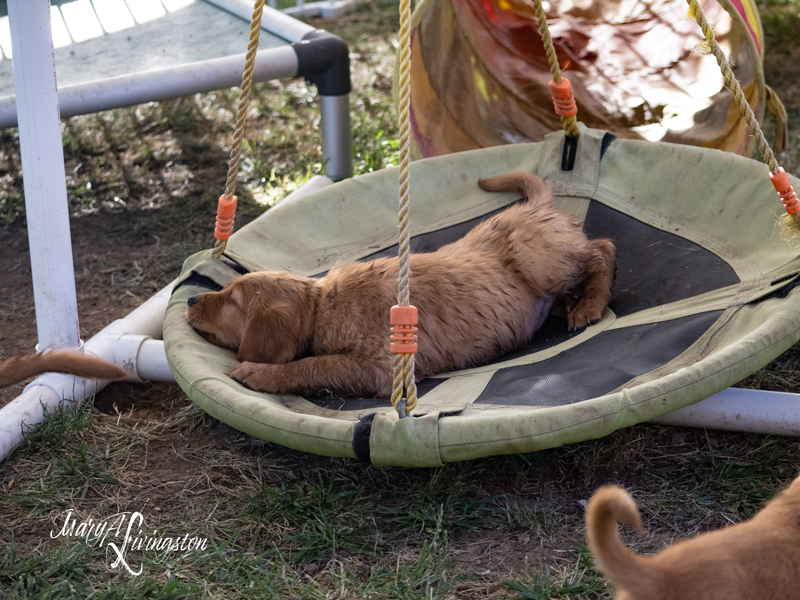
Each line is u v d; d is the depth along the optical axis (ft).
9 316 15.44
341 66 19.43
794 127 21.93
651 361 9.88
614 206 13.83
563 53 18.15
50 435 11.06
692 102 16.34
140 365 12.74
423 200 14.53
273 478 10.23
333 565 8.50
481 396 9.71
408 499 9.59
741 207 12.30
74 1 23.90
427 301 10.76
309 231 13.65
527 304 11.62
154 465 10.71
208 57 18.58
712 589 5.53
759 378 11.83
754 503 9.20
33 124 11.39
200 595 8.09
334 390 10.41
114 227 19.04
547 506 9.36
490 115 17.66
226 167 21.88
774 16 30.01
